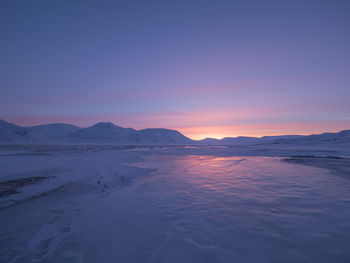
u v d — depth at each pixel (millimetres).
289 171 14328
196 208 6336
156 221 5355
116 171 15406
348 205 6453
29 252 3898
